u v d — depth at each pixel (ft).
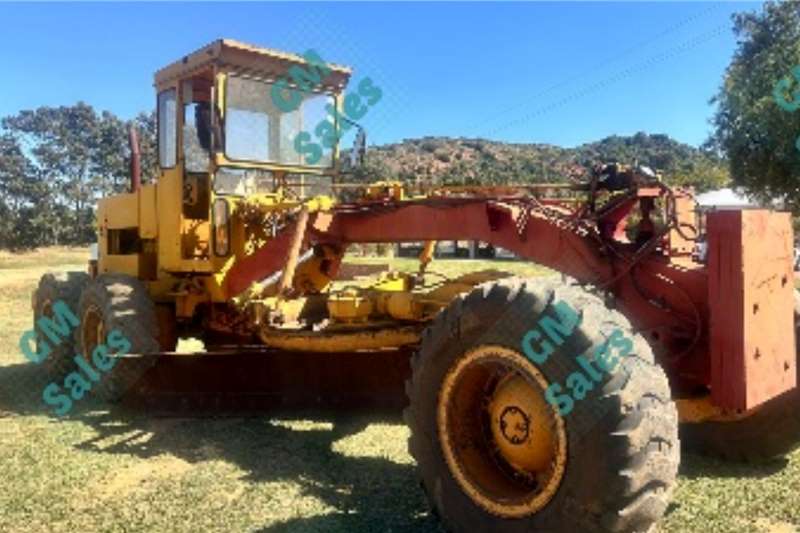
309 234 18.29
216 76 20.52
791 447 14.37
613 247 13.04
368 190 17.79
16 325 37.99
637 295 12.76
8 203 208.13
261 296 19.85
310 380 18.78
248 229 21.44
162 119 22.52
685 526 12.07
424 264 19.39
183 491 14.06
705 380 12.18
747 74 73.15
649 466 9.83
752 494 13.33
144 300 21.35
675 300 12.41
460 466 11.60
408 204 16.31
